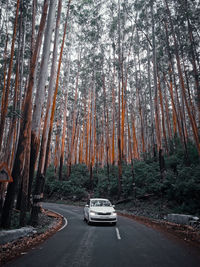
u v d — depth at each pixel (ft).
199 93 55.26
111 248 21.02
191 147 65.10
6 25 65.26
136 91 122.52
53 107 49.73
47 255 18.48
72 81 133.80
